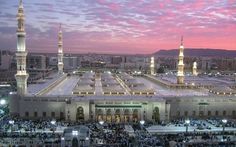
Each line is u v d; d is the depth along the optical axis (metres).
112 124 145.75
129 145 109.00
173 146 108.50
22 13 164.00
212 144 111.06
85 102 152.25
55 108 158.88
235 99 166.75
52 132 128.75
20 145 107.81
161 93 185.00
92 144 110.75
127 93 179.50
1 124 142.62
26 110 158.50
